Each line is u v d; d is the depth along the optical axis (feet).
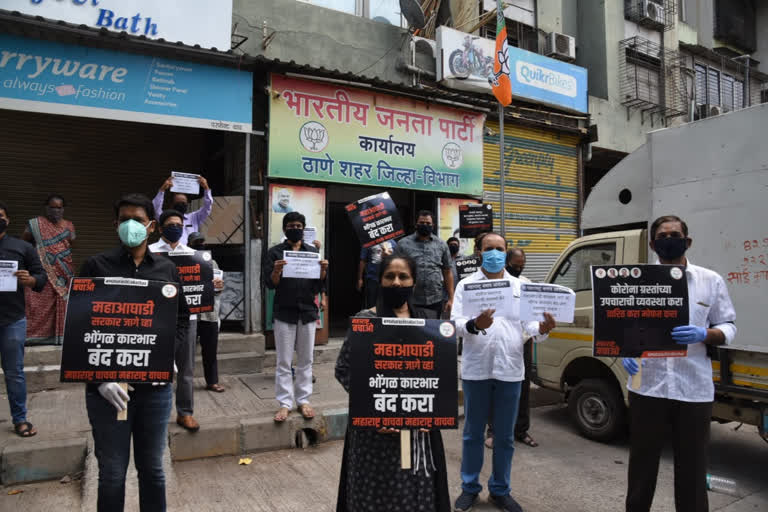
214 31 22.11
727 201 13.33
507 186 33.45
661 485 13.48
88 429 14.30
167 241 13.65
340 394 18.39
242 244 23.58
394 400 7.43
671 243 9.66
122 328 8.29
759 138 12.73
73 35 19.54
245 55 22.40
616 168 17.44
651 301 9.19
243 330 23.03
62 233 20.22
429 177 28.45
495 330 11.51
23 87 19.08
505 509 11.68
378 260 23.38
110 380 8.20
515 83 33.04
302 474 13.65
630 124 41.55
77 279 8.21
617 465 14.90
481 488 11.92
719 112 46.96
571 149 37.04
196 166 28.22
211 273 14.07
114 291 8.33
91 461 12.76
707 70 50.62
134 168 26.53
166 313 8.52
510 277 11.93
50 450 12.92
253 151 24.73
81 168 25.17
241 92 22.94
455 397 7.54
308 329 15.93
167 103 21.42
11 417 15.17
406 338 7.57
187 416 14.47
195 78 21.95
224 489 12.67
